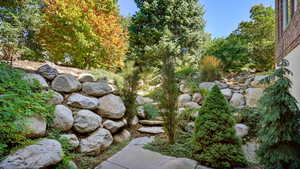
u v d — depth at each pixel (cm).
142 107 568
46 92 376
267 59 931
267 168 247
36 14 693
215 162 292
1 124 227
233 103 607
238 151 300
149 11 1296
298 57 364
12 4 650
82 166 291
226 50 967
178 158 313
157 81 872
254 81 707
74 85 441
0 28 481
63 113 349
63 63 752
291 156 233
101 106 434
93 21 724
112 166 295
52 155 237
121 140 418
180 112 470
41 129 290
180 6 1293
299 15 364
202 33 1360
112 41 768
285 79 251
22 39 669
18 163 205
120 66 809
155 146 371
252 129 436
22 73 362
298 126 239
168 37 1215
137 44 1302
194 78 830
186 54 1219
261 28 1038
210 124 313
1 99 254
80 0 707
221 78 846
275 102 247
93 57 758
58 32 697
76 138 337
